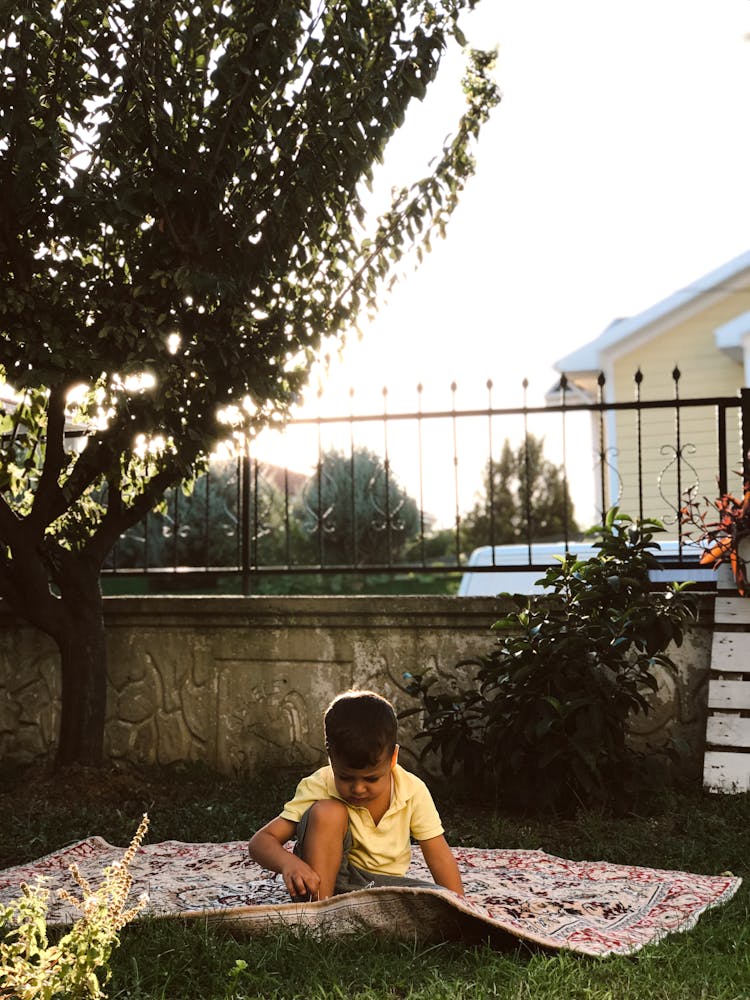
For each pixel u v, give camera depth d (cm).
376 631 632
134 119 510
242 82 523
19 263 528
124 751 672
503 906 344
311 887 313
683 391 1448
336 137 523
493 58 645
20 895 381
